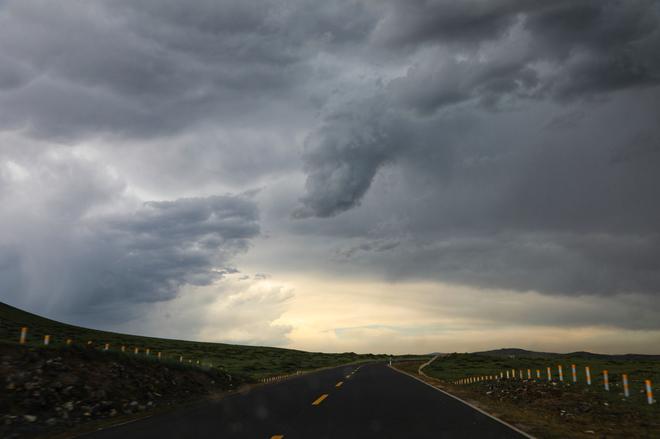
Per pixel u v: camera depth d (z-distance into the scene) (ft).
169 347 307.78
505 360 274.57
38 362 53.01
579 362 233.96
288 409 44.37
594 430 36.35
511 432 32.19
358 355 500.33
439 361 282.77
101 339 288.30
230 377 97.30
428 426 34.01
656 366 175.32
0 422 36.76
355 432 30.94
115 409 47.70
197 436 29.76
